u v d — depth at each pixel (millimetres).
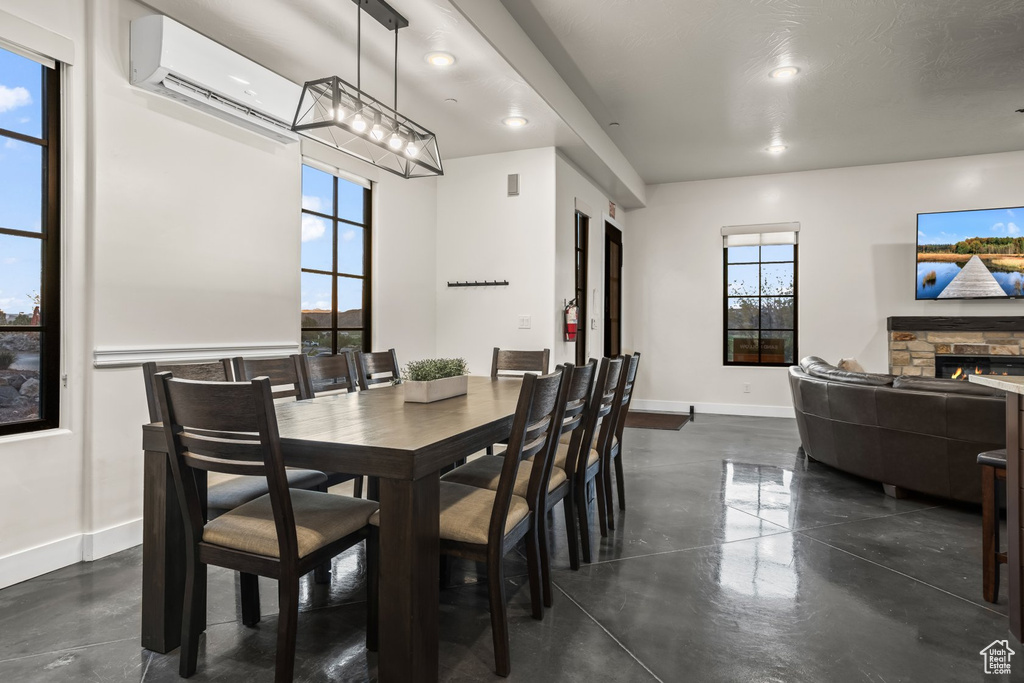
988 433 2994
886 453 3412
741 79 4086
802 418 4238
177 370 2090
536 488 1927
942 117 4820
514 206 4891
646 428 5766
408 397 2361
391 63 3271
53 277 2408
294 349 3586
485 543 1643
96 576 2283
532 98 3746
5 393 2268
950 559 2484
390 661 1470
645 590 2182
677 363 7109
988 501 2092
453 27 2881
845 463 3736
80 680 1589
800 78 4074
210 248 3027
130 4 2615
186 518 1595
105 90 2514
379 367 3307
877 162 6176
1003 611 2018
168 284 2801
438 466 1542
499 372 3756
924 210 6102
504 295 4930
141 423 2674
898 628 1897
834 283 6434
